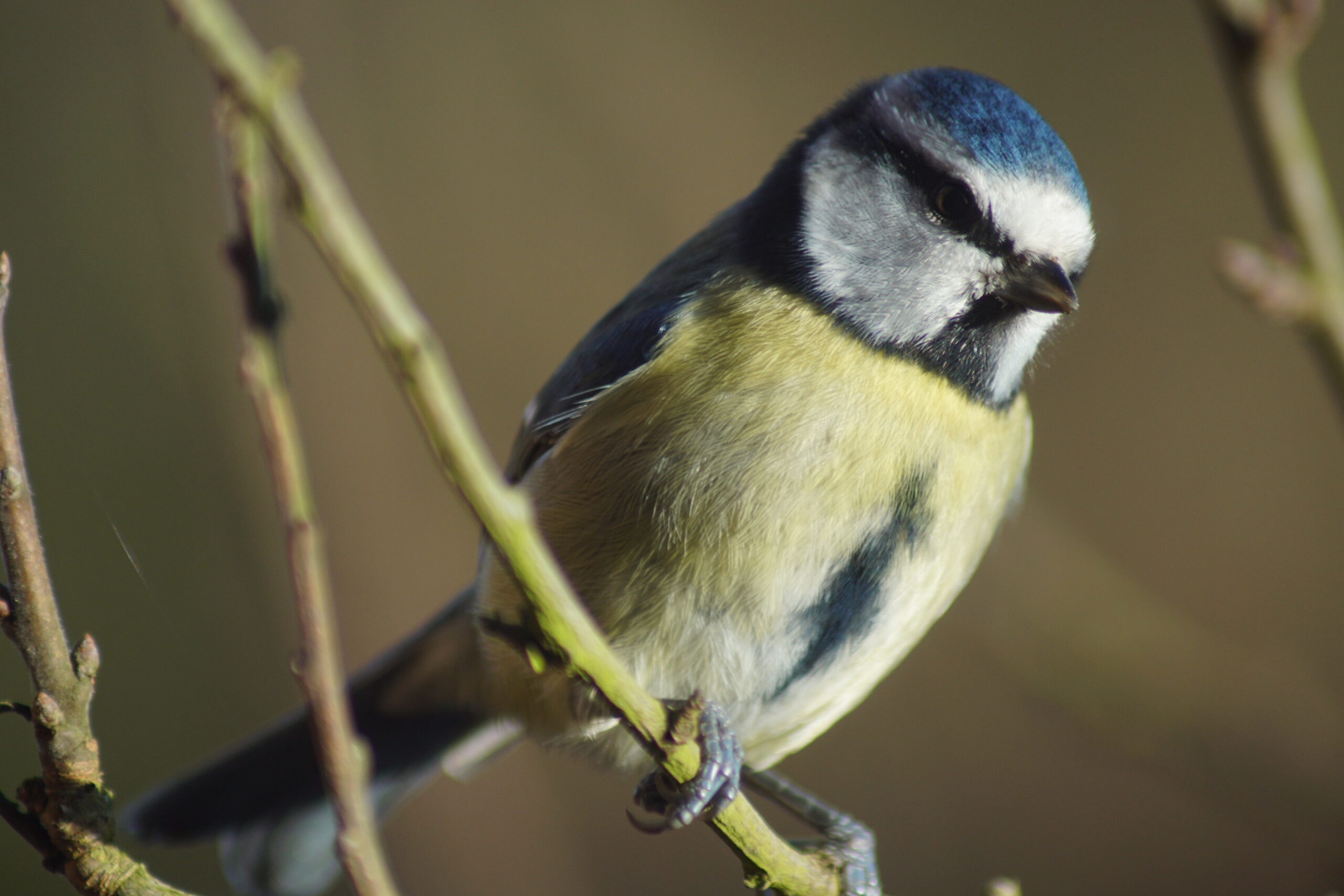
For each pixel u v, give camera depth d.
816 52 1.85
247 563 1.60
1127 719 1.58
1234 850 1.61
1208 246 1.77
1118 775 1.62
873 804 1.62
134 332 1.61
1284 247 1.48
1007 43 1.87
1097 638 1.59
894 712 1.64
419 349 1.34
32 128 1.62
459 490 1.48
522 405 1.67
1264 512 1.69
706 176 1.79
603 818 1.61
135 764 1.58
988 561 1.60
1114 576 1.60
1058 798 1.62
